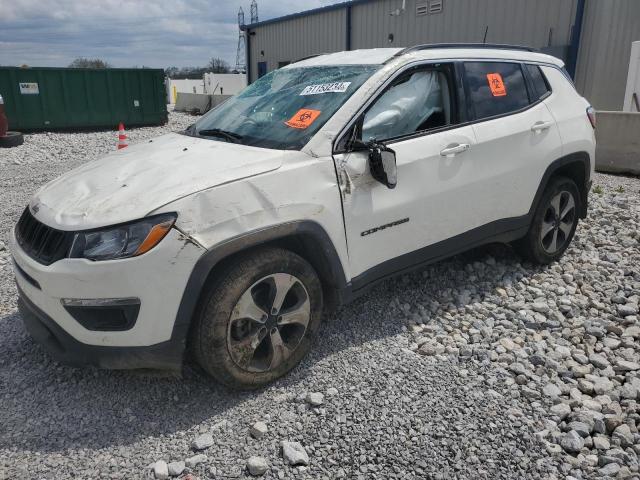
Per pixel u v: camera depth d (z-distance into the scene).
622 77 13.97
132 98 18.22
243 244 2.86
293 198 3.04
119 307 2.68
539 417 2.92
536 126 4.37
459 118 3.96
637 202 6.96
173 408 2.98
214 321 2.83
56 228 2.79
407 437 2.74
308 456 2.62
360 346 3.58
